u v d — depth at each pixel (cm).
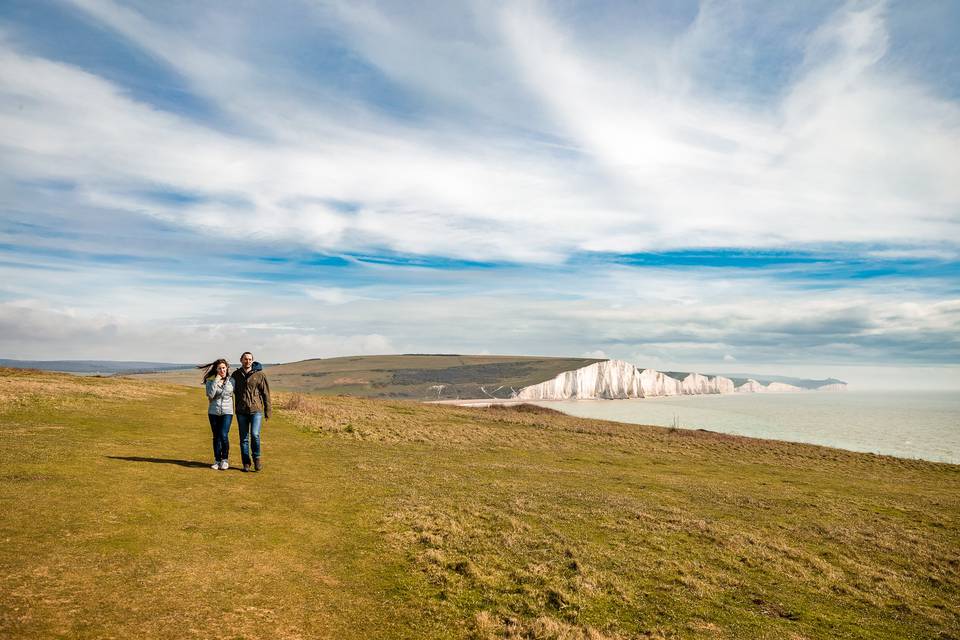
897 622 743
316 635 495
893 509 1692
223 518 822
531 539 930
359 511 985
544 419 4725
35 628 422
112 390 2998
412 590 647
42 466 998
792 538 1164
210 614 501
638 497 1475
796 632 664
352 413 3344
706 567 883
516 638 549
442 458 1920
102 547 629
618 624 624
